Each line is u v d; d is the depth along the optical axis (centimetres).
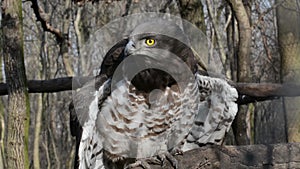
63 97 4203
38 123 3136
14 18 962
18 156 963
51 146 4397
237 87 934
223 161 633
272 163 593
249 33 1258
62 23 2731
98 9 2778
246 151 615
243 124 1321
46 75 3369
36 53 3819
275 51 1750
